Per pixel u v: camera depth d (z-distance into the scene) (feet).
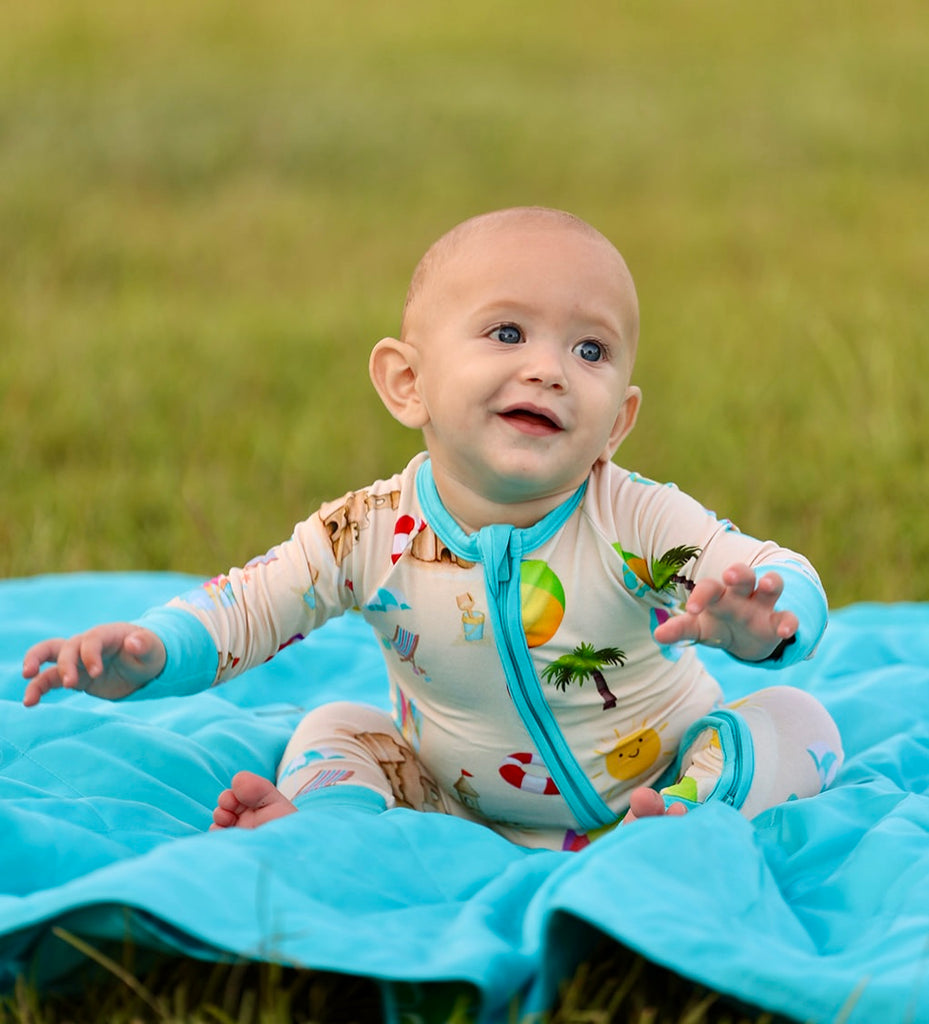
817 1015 5.74
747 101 47.80
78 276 29.66
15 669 10.94
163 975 6.43
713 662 12.00
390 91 47.73
